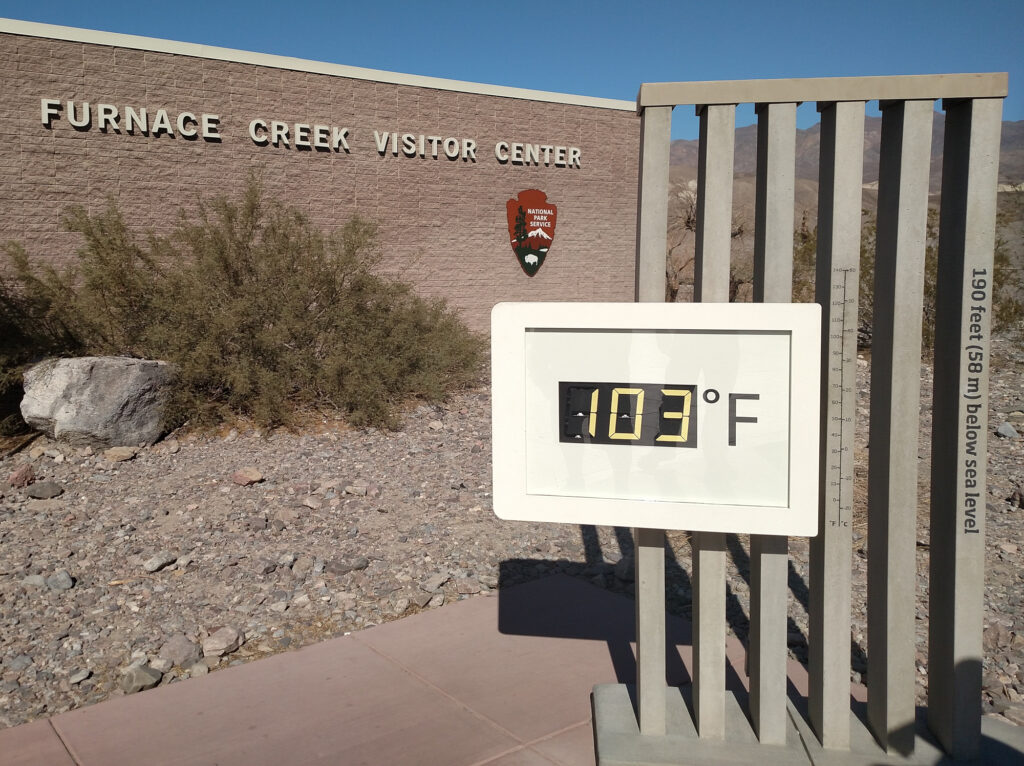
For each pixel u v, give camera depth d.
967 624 3.29
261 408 9.30
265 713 3.85
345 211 14.82
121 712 3.87
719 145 3.19
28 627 4.80
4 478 7.67
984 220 3.13
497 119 16.50
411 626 4.81
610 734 3.51
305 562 5.78
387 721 3.78
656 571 3.43
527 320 3.21
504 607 5.07
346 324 10.23
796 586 5.52
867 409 10.64
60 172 11.98
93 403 8.43
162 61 12.73
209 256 9.84
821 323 3.15
